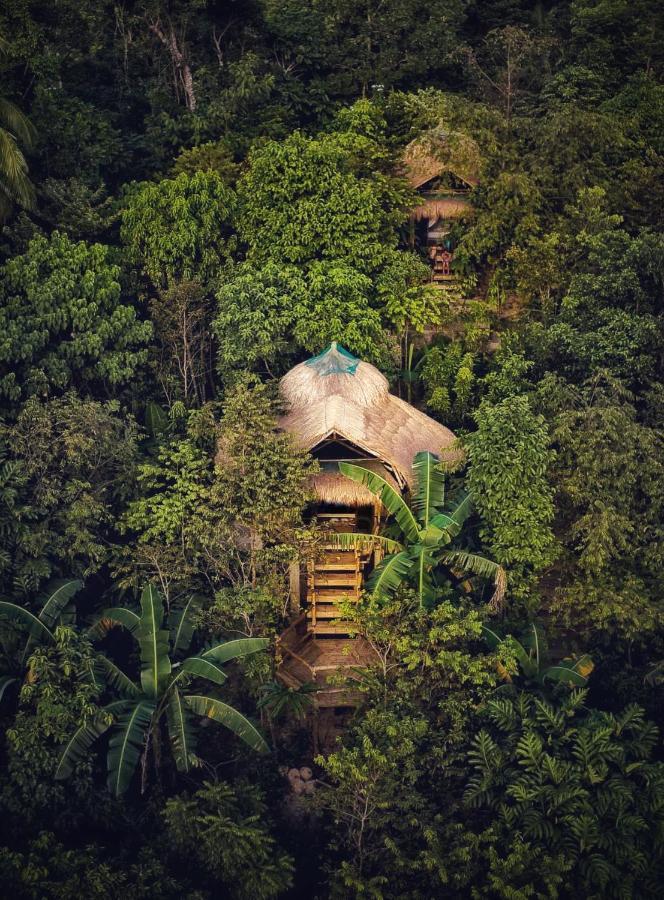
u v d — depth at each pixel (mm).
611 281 27953
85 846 21156
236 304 27859
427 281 34000
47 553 23906
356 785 20609
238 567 24656
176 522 23938
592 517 23750
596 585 23859
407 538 23281
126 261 29781
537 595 23969
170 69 37312
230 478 23469
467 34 43531
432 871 19938
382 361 29547
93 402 25266
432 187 33562
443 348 30984
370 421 25109
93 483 24984
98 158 32656
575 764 20641
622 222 31641
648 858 19609
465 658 21859
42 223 30547
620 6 39469
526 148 33094
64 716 20969
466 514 23703
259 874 20188
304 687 22906
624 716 21672
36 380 25922
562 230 30984
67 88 36688
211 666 21969
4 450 24078
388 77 38469
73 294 27312
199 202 29625
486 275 33938
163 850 21203
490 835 19828
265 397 24938
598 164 31953
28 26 33031
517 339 28906
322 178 30047
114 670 22391
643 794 20250
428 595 22703
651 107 34375
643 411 26406
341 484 24844
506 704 21469
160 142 34656
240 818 20953
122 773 20656
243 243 31062
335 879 20578
